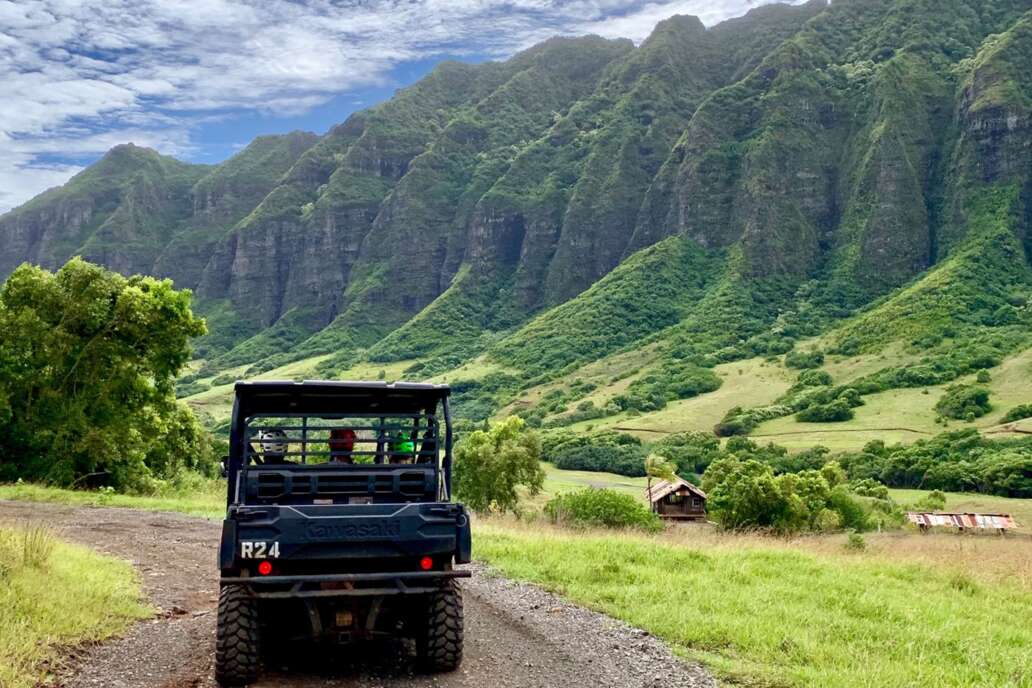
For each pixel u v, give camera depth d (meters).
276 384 8.42
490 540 18.53
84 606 9.84
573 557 15.80
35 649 7.86
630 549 16.78
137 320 38.84
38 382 37.06
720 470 77.31
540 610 11.44
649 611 11.09
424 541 7.74
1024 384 161.62
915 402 165.12
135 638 9.14
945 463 116.06
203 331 40.94
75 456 38.16
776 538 29.23
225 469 9.16
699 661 8.77
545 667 8.45
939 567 17.92
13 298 37.94
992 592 15.52
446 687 7.64
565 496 36.50
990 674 8.82
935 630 10.79
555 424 199.62
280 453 8.57
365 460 9.05
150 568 14.46
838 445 141.25
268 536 7.44
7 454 37.06
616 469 147.25
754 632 9.93
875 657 9.12
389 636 7.92
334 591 7.50
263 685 7.53
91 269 38.72
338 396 8.81
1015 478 104.00
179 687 7.44
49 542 12.38
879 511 73.56
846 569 16.47
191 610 11.08
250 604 7.57
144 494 39.81
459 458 55.97
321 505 7.63
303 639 7.67
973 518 63.75
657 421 181.50
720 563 15.70
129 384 39.84
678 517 74.12
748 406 189.12
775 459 132.25
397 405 9.22
